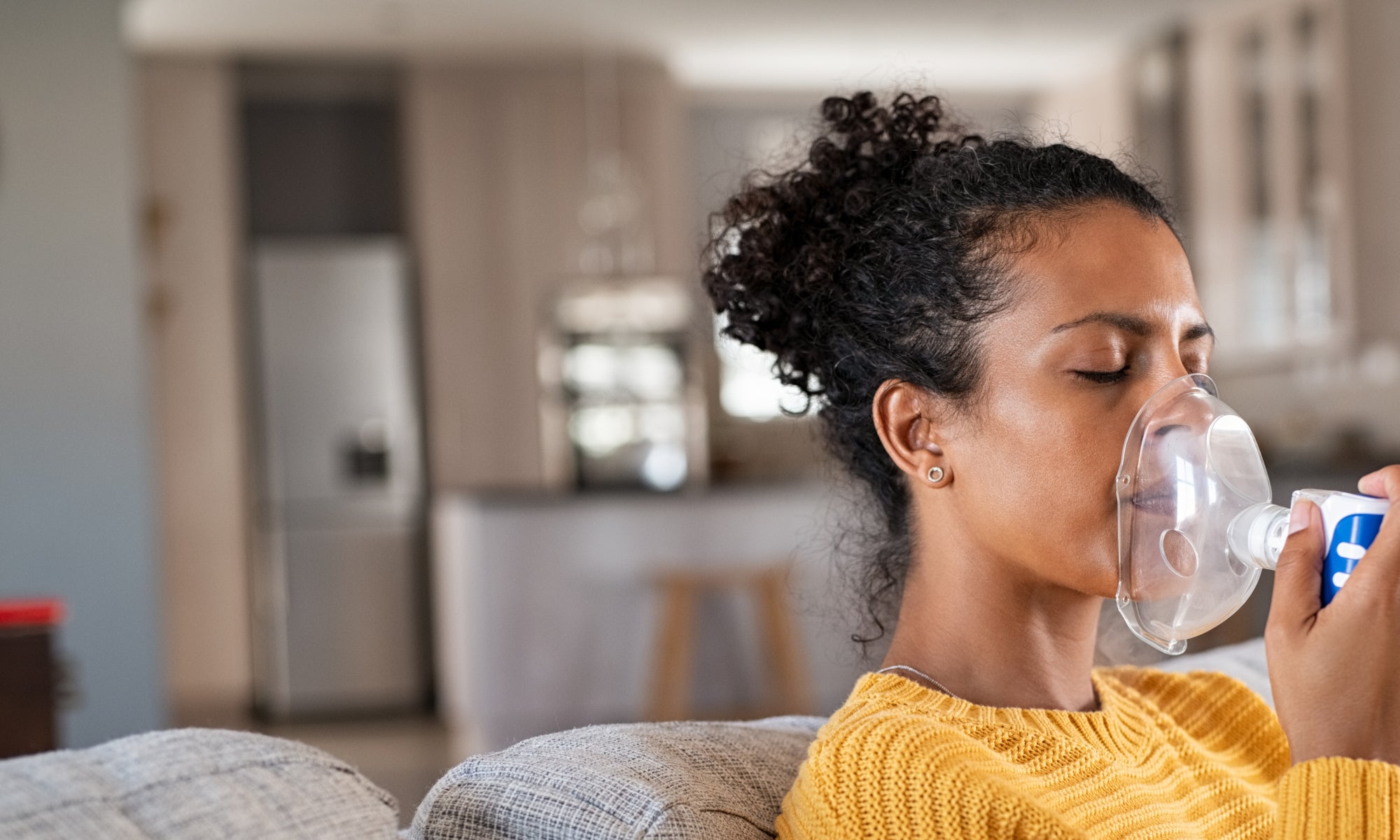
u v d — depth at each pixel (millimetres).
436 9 6473
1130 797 900
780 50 7184
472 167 7289
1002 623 931
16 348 4352
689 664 5637
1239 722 1117
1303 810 772
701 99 7707
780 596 5398
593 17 6637
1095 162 920
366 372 6914
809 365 1058
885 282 947
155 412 6957
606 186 7344
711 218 1151
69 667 2436
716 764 940
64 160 4402
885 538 1003
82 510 4379
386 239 7500
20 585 4328
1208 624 857
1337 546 803
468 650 5781
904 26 6836
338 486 6891
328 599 6871
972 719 886
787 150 1155
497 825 868
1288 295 6059
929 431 931
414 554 6961
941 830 779
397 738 5898
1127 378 875
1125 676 1127
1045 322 870
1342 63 5645
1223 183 6484
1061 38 7035
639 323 7137
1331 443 6082
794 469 7684
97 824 661
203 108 7020
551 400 7270
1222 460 839
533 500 5586
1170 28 6828
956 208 916
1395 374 5762
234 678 7043
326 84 7316
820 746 844
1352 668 783
